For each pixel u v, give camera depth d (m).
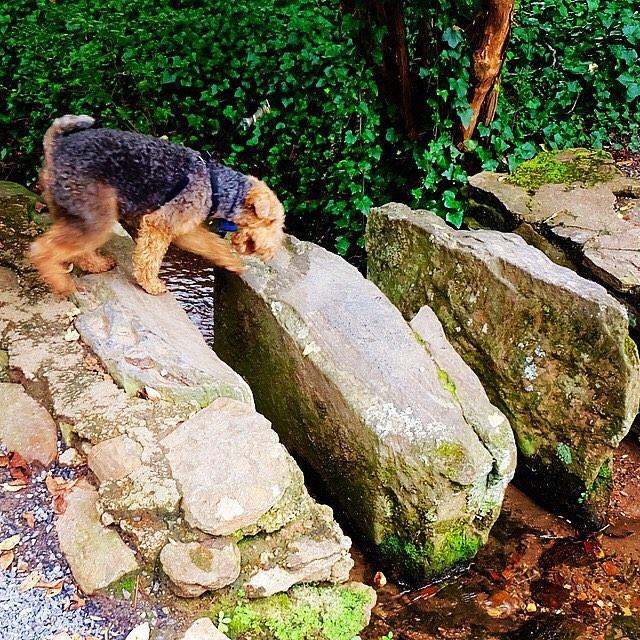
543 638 1.96
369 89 3.31
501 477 2.08
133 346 2.07
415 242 2.60
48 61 4.14
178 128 4.05
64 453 1.87
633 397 2.20
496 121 3.35
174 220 2.22
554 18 3.93
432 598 2.11
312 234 3.64
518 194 3.04
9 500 1.81
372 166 3.38
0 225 2.63
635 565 2.22
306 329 2.21
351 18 3.07
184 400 1.93
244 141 3.92
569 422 2.32
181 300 3.26
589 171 3.19
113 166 2.12
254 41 4.09
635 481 2.55
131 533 1.67
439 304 2.56
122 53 4.21
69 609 1.60
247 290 2.38
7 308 2.25
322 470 2.29
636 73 3.79
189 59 4.07
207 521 1.64
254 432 1.84
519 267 2.31
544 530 2.37
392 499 2.06
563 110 3.77
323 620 1.68
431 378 2.14
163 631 1.56
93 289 2.31
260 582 1.65
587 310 2.18
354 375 2.11
